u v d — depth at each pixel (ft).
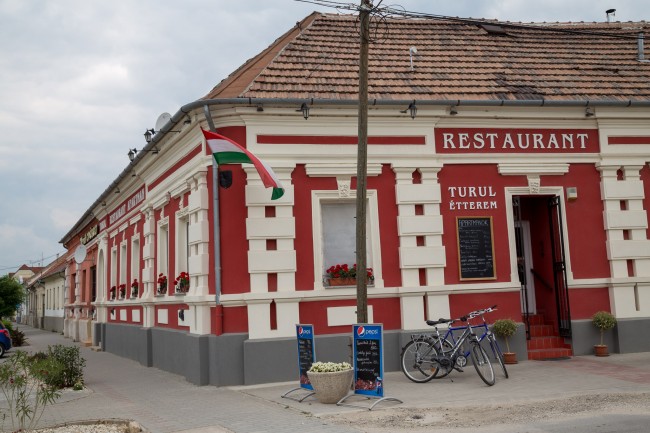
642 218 46.70
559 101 45.50
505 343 43.60
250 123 41.98
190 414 31.73
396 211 43.80
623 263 46.21
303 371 34.99
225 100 40.96
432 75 48.06
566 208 46.24
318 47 49.03
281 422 28.35
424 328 42.63
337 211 43.96
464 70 49.52
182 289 46.78
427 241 43.57
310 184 42.70
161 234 57.57
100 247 88.94
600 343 45.14
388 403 31.48
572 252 45.93
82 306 104.63
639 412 27.94
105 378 49.73
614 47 57.00
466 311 43.62
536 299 48.73
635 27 61.57
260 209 41.52
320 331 41.57
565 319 45.60
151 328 57.52
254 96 41.86
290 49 48.11
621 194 46.65
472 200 44.86
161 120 49.08
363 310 34.14
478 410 29.55
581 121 47.06
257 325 40.55
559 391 32.91
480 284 43.93
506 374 37.60
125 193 71.26
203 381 41.24
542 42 56.75
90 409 35.01
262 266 40.93
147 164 57.21
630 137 47.47
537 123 46.39
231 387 39.73
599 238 46.55
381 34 53.11
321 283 41.98
